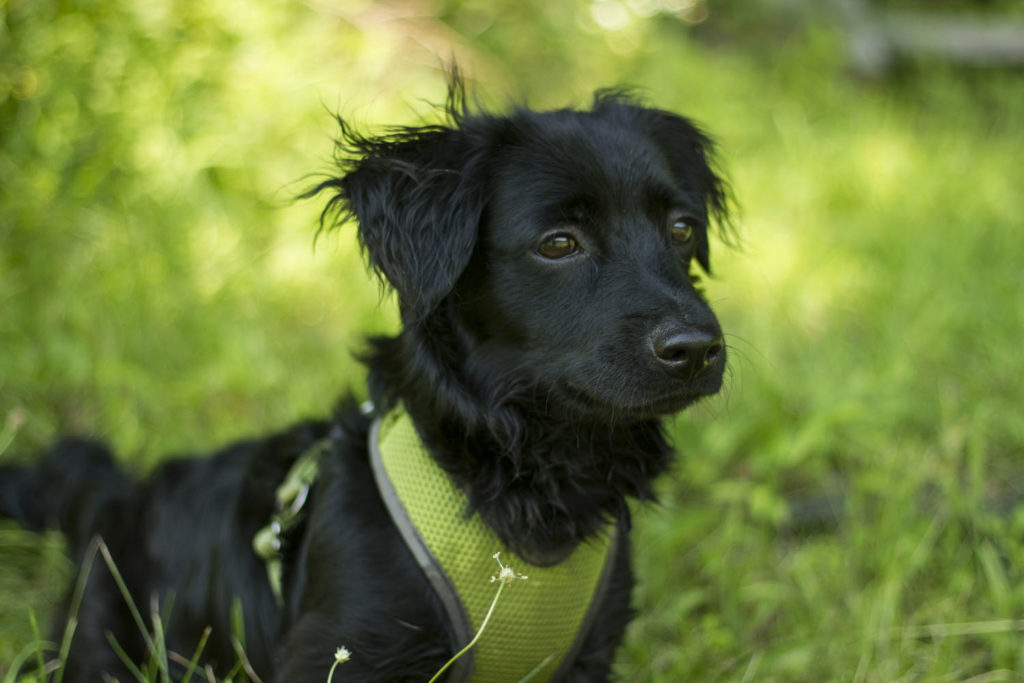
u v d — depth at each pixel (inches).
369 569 83.0
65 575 124.7
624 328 81.9
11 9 158.2
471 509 84.0
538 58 251.6
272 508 98.9
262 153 181.8
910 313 181.0
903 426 153.9
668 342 78.9
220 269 171.2
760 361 164.1
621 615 96.1
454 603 82.7
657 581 122.0
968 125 298.5
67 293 157.2
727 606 117.7
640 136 95.6
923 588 120.6
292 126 184.7
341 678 81.4
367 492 86.5
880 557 119.5
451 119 97.0
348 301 177.0
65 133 161.8
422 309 85.4
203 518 105.1
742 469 146.4
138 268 164.9
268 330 169.2
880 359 165.3
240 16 179.9
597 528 91.4
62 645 102.6
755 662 102.7
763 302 189.2
